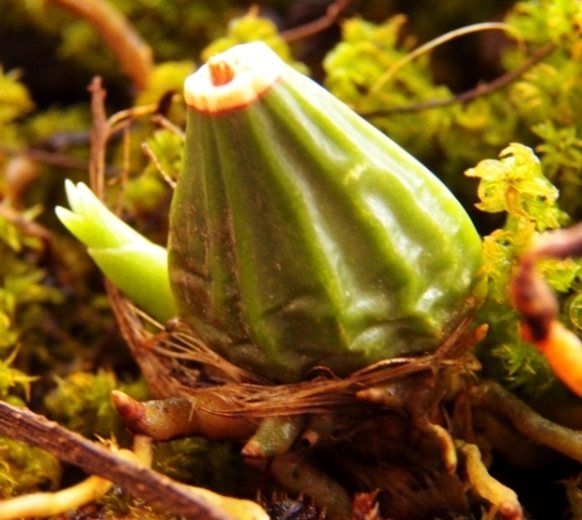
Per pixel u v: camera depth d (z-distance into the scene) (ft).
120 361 0.46
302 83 0.32
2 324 0.43
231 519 0.31
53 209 0.54
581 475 0.37
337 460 0.36
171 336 0.37
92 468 0.32
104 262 0.37
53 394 0.43
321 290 0.32
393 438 0.35
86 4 0.50
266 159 0.31
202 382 0.36
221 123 0.31
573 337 0.30
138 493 0.31
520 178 0.35
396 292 0.33
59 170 0.55
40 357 0.46
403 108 0.45
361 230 0.32
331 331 0.32
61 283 0.48
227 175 0.32
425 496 0.36
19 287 0.46
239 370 0.34
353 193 0.32
